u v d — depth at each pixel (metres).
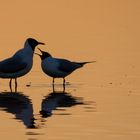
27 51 20.02
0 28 33.09
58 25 34.97
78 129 13.59
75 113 15.25
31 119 14.64
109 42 29.14
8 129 13.66
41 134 13.20
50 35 31.19
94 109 15.70
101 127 13.73
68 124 14.07
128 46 27.91
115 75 21.06
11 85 19.69
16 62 19.72
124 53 25.88
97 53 25.88
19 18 36.81
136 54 25.62
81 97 17.44
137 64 23.25
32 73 21.78
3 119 14.70
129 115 14.88
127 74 21.20
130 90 18.41
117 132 13.27
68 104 16.45
